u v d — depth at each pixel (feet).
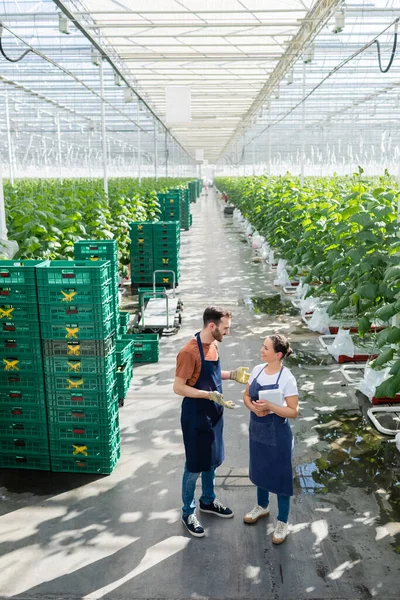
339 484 16.22
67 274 15.89
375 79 62.44
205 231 84.69
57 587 12.34
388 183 40.98
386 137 96.17
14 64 51.37
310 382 23.85
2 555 13.39
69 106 81.97
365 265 21.20
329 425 19.88
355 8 30.71
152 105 82.17
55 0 28.09
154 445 18.63
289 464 13.39
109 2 37.91
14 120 94.32
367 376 22.25
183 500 14.20
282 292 41.42
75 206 34.32
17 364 16.63
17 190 55.72
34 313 16.24
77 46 44.91
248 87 70.28
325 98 75.31
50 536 14.08
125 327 28.60
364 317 21.70
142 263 43.16
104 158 47.93
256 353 27.76
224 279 46.62
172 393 22.85
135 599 11.97
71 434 16.87
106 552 13.47
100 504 15.46
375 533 14.03
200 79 63.72
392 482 16.29
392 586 12.25
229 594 12.07
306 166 110.63
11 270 16.11
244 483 16.43
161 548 13.61
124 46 45.57
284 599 11.91
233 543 13.78
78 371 16.40
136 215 46.78
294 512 14.93
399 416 20.56
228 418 20.59
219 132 142.51
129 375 23.12
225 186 153.58
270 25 35.81
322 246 29.60
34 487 16.38
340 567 12.85
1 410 17.03
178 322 32.76
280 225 42.29
